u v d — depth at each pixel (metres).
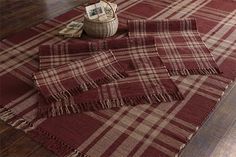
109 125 1.65
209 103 1.78
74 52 2.13
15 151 1.55
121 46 2.14
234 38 2.32
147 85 1.88
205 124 1.67
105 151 1.52
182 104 1.77
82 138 1.59
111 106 1.75
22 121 1.69
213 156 1.51
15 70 2.05
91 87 1.86
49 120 1.69
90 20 2.26
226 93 1.87
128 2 2.83
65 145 1.55
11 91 1.88
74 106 1.75
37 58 2.16
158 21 2.37
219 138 1.60
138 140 1.57
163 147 1.53
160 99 1.79
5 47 2.27
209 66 2.03
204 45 2.22
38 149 1.55
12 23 2.61
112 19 2.28
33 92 1.87
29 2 2.94
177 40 2.27
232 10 2.69
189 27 2.38
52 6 2.85
